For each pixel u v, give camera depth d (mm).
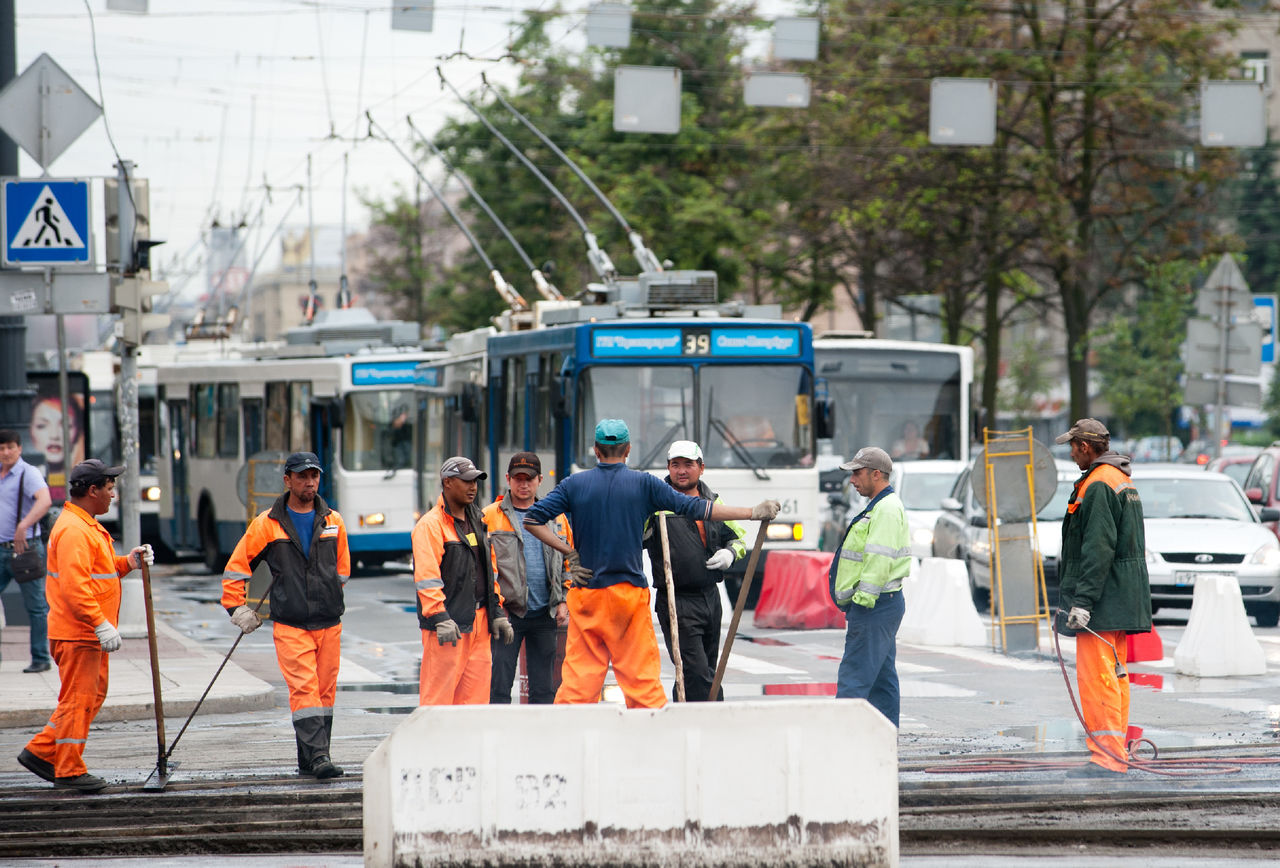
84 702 33031
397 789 23047
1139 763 33781
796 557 66688
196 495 106375
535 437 74438
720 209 147500
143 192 58406
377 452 92750
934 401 94375
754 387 70125
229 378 101938
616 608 32094
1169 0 128625
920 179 135625
